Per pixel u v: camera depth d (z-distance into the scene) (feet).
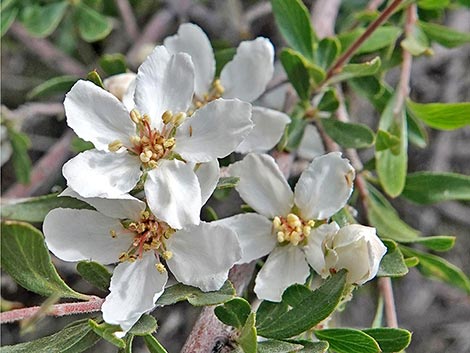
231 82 0.41
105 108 0.34
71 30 0.61
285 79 0.46
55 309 0.33
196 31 0.42
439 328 0.65
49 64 0.64
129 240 0.34
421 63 0.65
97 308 0.33
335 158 0.36
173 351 0.60
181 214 0.33
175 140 0.34
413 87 0.66
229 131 0.34
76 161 0.33
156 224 0.34
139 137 0.34
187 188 0.33
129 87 0.36
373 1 0.48
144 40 0.58
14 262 0.32
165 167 0.34
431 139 0.66
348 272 0.33
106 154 0.34
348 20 0.54
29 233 0.31
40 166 0.54
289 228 0.36
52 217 0.34
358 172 0.43
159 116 0.35
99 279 0.34
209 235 0.33
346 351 0.34
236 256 0.33
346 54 0.41
